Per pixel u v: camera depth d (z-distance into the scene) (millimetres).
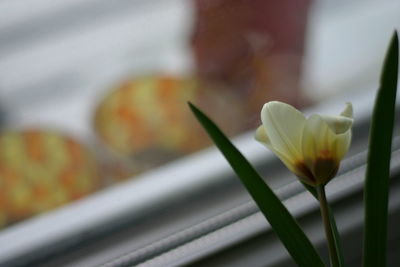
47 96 795
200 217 677
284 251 650
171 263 641
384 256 461
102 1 910
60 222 689
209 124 449
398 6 922
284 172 698
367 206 454
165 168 718
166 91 745
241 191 695
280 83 755
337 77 817
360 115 743
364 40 871
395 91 438
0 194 701
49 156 720
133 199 699
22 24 883
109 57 826
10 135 732
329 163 446
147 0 901
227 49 744
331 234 461
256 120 745
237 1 731
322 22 883
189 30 778
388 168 448
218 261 646
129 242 667
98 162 726
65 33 875
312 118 437
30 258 669
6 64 837
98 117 741
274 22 736
